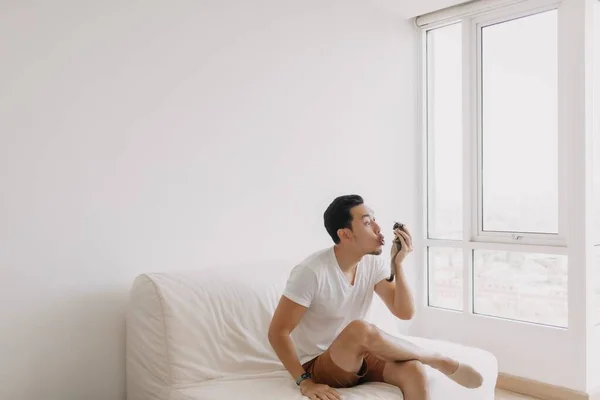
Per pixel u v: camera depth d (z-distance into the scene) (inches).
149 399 92.0
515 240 137.0
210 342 92.3
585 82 123.0
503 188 140.5
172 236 107.2
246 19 118.2
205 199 111.8
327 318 89.9
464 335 145.1
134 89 102.3
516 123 137.7
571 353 124.6
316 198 131.0
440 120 153.3
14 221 89.1
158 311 91.1
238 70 116.9
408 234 92.9
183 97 108.7
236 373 93.0
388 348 82.7
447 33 151.2
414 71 154.9
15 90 89.1
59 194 93.7
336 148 135.2
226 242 115.0
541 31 132.9
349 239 88.2
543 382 129.5
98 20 97.8
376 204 144.3
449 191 151.2
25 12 90.0
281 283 106.1
